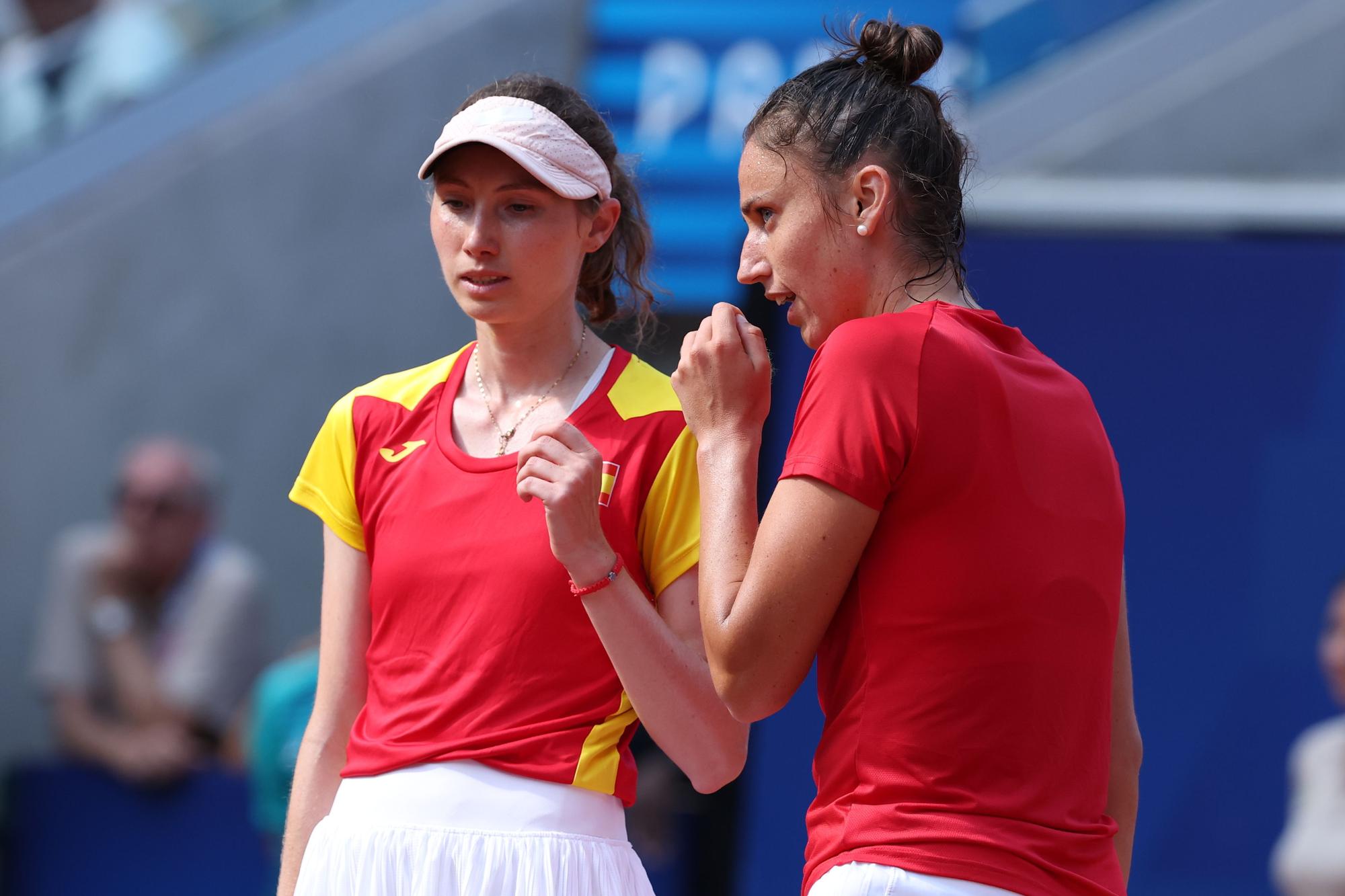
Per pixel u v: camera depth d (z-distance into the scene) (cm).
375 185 2355
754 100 2656
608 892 752
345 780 771
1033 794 634
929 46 688
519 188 748
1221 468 1667
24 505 2267
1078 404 684
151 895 1877
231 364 2317
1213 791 1650
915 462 630
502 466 762
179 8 2438
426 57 2383
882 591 639
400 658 764
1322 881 1606
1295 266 1677
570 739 750
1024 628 635
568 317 799
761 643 636
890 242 676
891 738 635
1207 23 2009
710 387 695
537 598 746
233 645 1931
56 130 2364
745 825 1712
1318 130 1959
